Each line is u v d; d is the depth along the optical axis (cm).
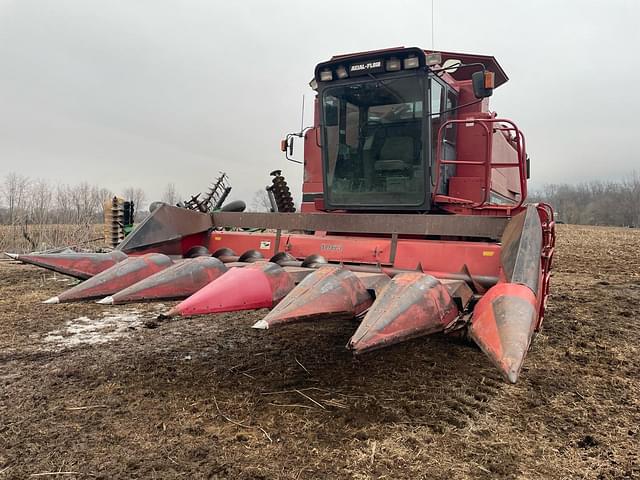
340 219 493
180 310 288
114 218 1172
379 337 262
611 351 512
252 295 316
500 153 708
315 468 273
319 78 563
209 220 576
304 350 489
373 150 558
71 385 386
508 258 369
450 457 290
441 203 546
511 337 249
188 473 264
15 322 590
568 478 272
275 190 818
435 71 521
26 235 1359
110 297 321
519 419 347
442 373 433
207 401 358
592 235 2723
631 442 315
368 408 354
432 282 311
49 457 278
